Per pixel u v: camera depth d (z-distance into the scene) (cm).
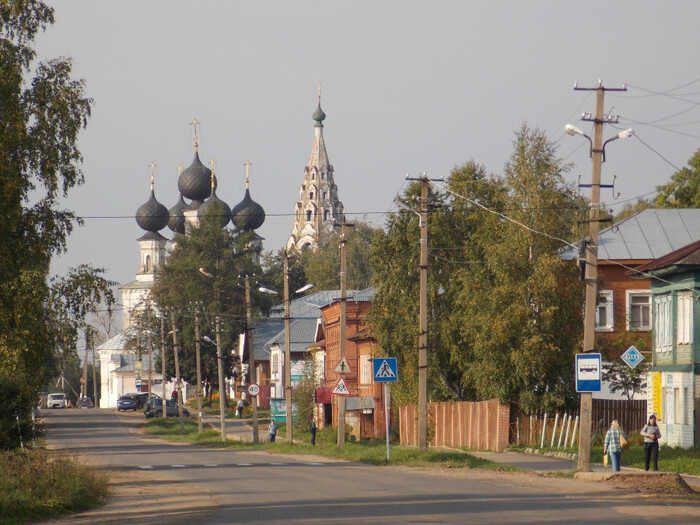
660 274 8894
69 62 6506
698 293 8375
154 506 4528
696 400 8231
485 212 10525
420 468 7231
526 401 8988
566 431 8825
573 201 9631
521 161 9288
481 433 9469
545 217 9175
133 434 16038
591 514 3903
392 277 10844
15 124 5950
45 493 4384
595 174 6344
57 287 6931
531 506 4228
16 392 6128
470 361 10100
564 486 5309
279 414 17962
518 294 9025
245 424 18375
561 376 9069
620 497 4634
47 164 6172
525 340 8950
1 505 3997
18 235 6209
